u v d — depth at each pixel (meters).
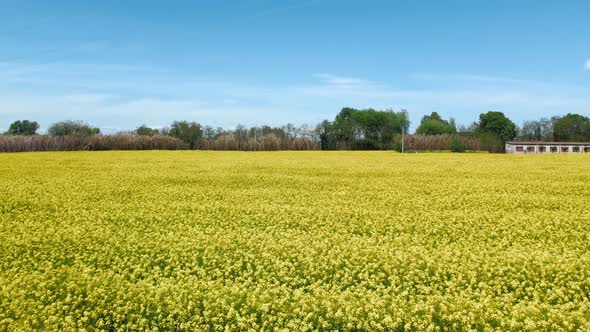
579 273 12.16
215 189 28.58
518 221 18.52
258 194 26.34
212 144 107.06
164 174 37.62
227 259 13.57
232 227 18.17
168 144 103.62
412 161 55.50
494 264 12.93
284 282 11.94
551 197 24.78
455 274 12.27
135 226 18.34
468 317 9.49
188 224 18.59
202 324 9.71
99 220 19.05
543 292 11.20
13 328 9.50
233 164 48.91
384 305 10.16
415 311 9.90
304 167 44.88
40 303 10.64
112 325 9.79
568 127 150.50
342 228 17.64
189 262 13.55
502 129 153.62
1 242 15.59
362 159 60.25
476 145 109.06
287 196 25.61
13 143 87.75
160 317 9.87
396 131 136.00
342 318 9.70
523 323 9.37
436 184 30.83
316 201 23.83
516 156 69.12
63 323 9.62
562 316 9.53
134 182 32.12
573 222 18.06
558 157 64.88
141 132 125.31
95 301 10.73
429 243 15.40
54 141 93.12
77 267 13.23
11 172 38.88
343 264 13.14
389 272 12.27
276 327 9.22
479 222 18.45
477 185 30.14
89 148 94.38
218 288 11.41
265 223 18.48
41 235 16.59
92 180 33.19
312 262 12.85
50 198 24.78
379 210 21.28
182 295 10.78
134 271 12.44
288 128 130.62
